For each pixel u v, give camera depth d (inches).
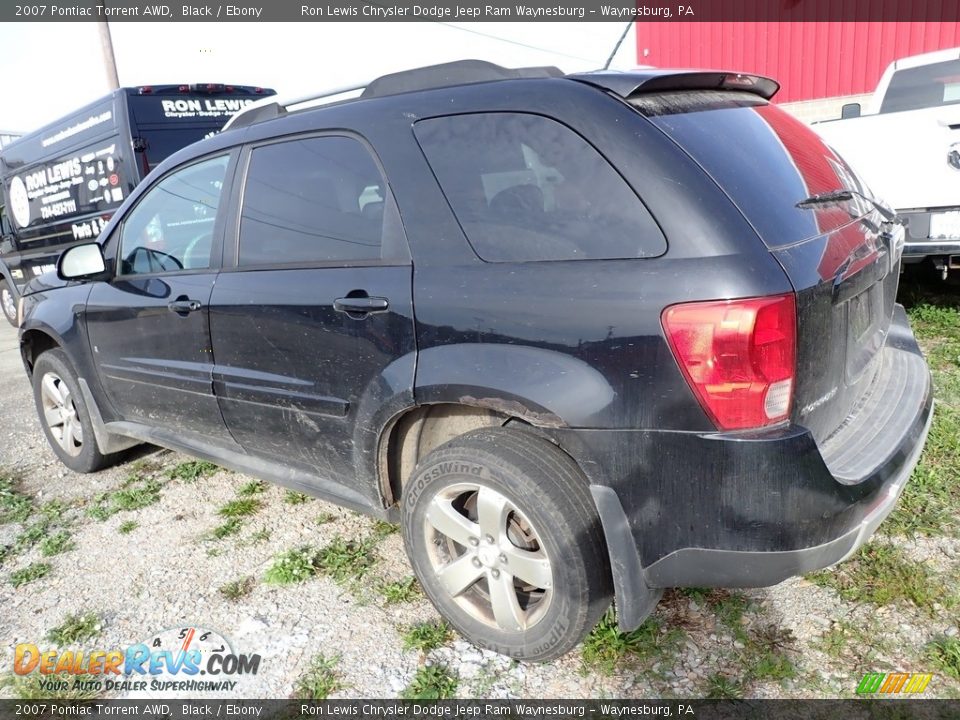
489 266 84.6
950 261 198.2
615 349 75.1
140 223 132.6
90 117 293.0
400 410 91.4
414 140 92.8
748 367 70.2
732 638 91.9
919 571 100.5
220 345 113.7
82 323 142.0
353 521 130.2
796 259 73.5
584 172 80.4
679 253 73.5
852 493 74.9
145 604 109.8
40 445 185.0
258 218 110.5
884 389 99.2
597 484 78.9
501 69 92.4
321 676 91.9
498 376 81.5
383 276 92.0
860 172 202.8
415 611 103.6
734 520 72.9
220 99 302.0
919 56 232.8
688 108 86.3
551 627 84.2
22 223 364.8
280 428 110.0
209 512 137.9
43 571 120.4
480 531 88.0
